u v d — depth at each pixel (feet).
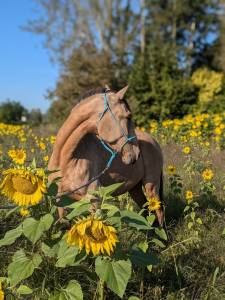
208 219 21.61
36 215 11.75
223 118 49.03
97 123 15.74
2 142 44.70
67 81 88.63
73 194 16.15
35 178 10.83
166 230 19.38
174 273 15.85
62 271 13.52
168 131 46.34
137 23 122.93
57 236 12.14
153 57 88.84
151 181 19.94
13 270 11.39
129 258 11.76
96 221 10.06
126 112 15.88
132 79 85.25
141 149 19.61
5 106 139.74
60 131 15.99
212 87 92.68
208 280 15.44
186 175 28.55
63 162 15.87
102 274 10.82
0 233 18.47
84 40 117.29
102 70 88.84
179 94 82.99
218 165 33.04
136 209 22.58
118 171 17.98
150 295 14.40
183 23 144.87
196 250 18.11
